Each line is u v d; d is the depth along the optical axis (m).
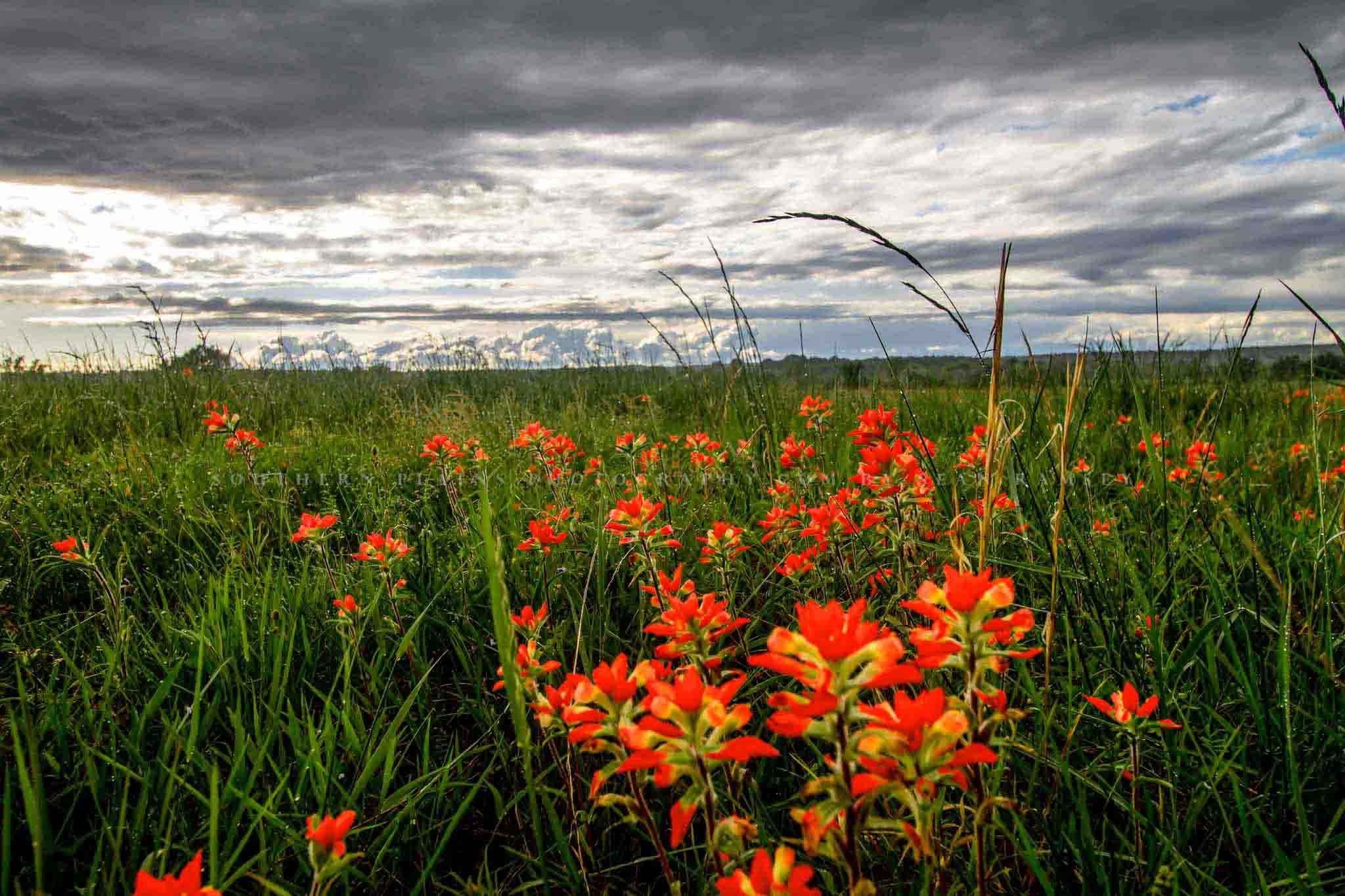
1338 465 3.34
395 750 1.74
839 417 5.07
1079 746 1.66
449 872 1.59
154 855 1.29
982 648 0.94
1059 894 1.30
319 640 2.30
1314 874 1.15
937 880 1.13
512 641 1.18
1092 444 4.19
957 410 5.47
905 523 1.95
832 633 0.83
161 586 2.83
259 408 7.84
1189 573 2.43
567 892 1.50
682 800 0.88
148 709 1.72
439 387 10.65
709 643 1.24
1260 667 1.86
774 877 0.83
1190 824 1.38
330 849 1.04
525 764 1.25
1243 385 5.52
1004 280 1.33
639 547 1.97
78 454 5.30
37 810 1.26
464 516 3.42
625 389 10.79
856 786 0.81
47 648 2.40
